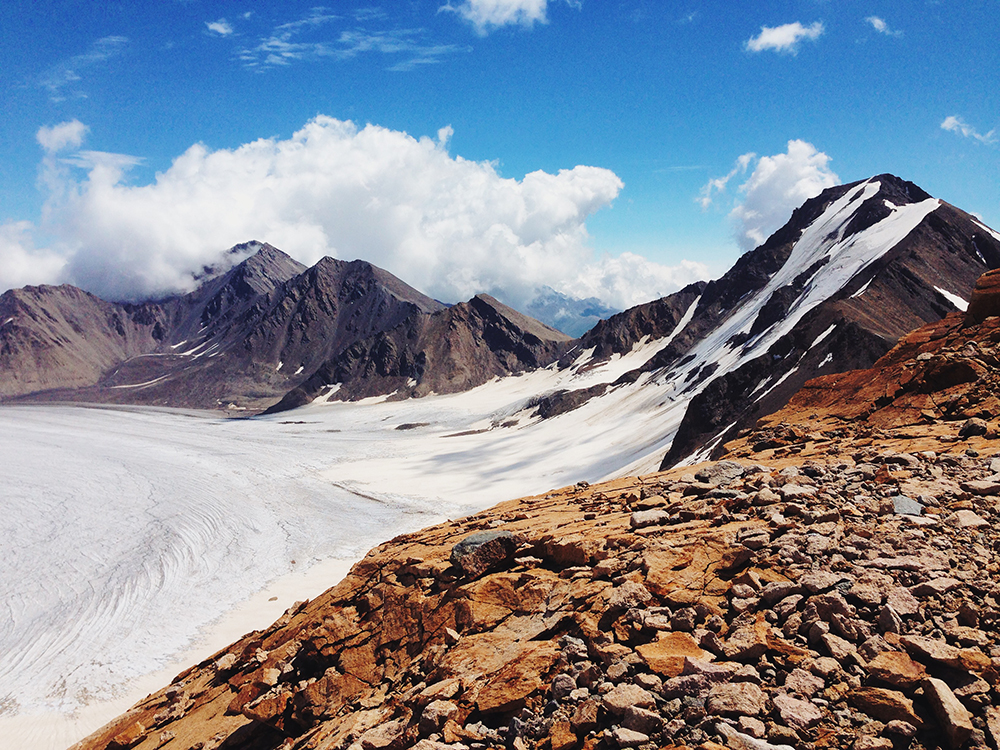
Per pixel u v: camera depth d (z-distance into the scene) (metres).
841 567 7.77
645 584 8.16
